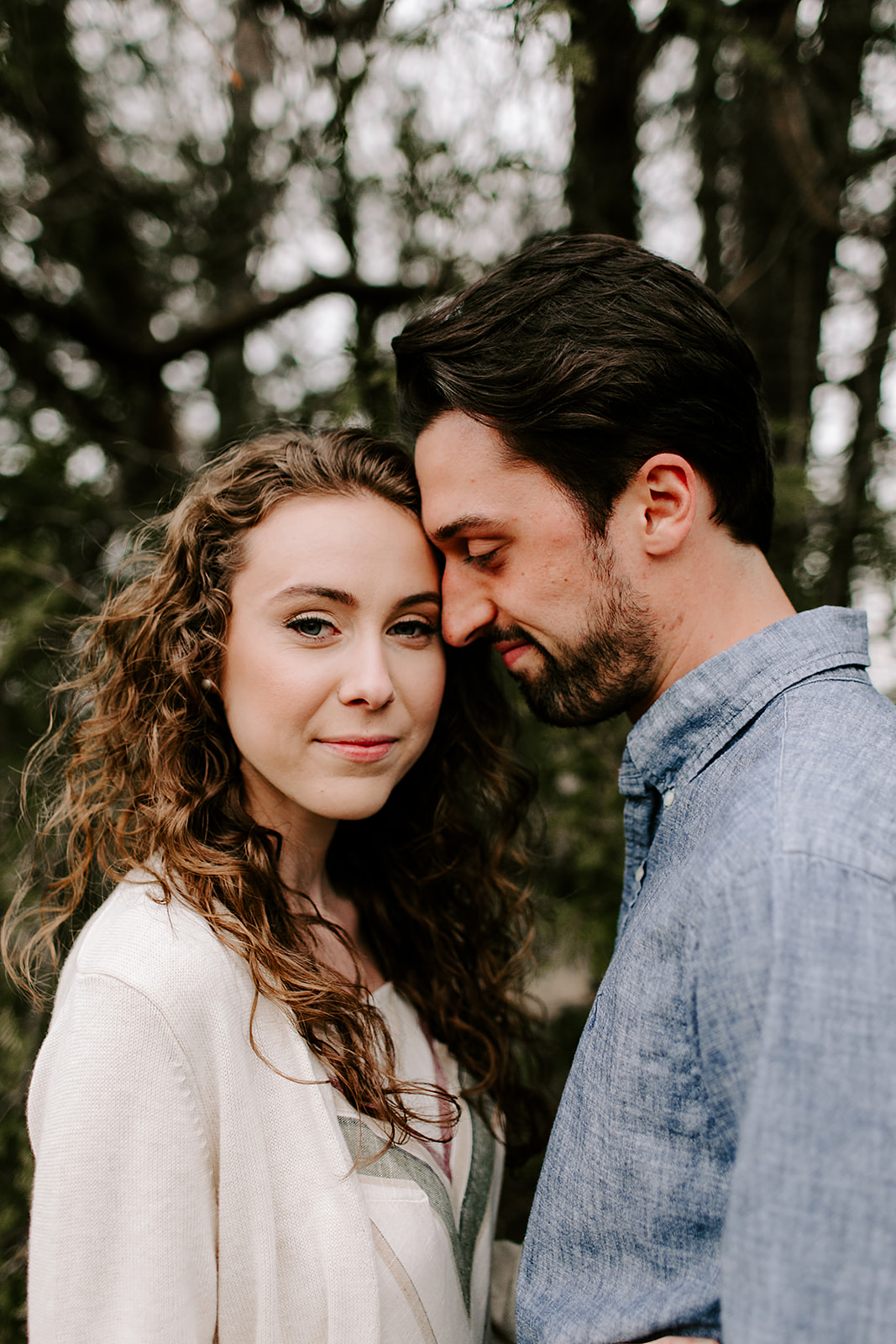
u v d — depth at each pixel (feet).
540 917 6.83
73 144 9.39
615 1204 2.84
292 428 4.02
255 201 10.33
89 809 4.17
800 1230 2.05
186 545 3.78
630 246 3.38
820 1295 2.01
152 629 3.88
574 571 3.34
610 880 7.08
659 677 3.44
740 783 2.85
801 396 7.92
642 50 7.06
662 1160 2.72
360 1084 3.43
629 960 2.94
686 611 3.36
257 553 3.50
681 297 3.28
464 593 3.55
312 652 3.48
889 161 7.59
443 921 4.88
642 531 3.30
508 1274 4.36
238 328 9.80
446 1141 3.87
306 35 7.77
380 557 3.47
